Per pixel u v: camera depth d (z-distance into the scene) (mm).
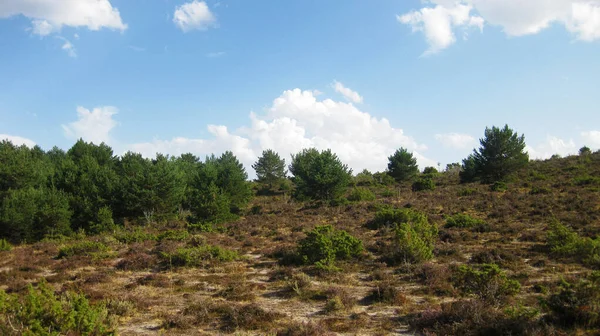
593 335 6988
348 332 8680
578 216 21672
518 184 36688
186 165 49812
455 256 15812
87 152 45469
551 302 8023
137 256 17609
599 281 7941
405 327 8875
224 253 17328
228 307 10211
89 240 24406
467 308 8625
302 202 39312
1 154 32656
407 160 51562
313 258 15906
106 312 9383
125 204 31125
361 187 44688
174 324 9438
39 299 7488
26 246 24703
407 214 23703
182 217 32625
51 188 32469
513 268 13539
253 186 55281
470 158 45938
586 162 43000
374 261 15914
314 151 52469
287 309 10523
